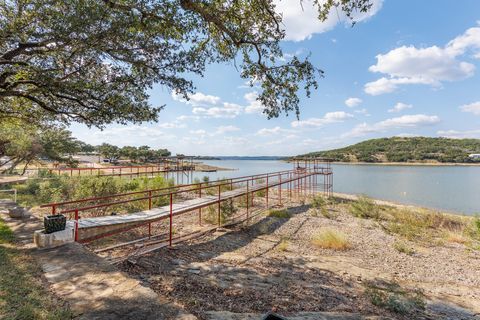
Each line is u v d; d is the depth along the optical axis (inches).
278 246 372.2
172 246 308.2
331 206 789.9
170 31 275.0
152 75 302.5
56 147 989.2
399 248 402.9
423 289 262.1
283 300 192.7
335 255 359.9
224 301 177.8
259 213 575.5
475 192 1473.9
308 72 316.5
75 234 227.6
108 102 301.7
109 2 229.6
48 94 294.0
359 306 199.9
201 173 2682.1
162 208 355.6
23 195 564.7
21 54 266.5
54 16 228.7
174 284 197.8
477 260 378.0
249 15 307.0
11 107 373.1
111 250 273.1
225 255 307.3
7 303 123.3
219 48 350.3
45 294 135.2
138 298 134.4
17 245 213.0
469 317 207.2
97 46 247.3
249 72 345.4
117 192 511.5
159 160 1487.5
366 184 1872.5
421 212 737.6
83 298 132.6
